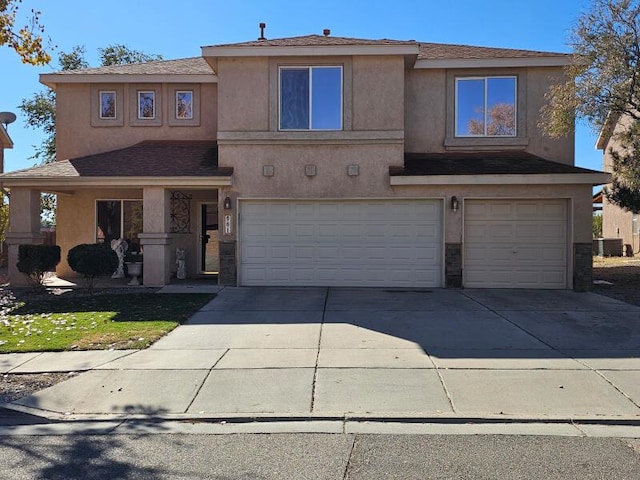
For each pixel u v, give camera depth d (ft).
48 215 106.32
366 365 23.63
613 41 41.06
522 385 21.13
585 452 15.72
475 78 50.34
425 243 46.26
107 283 49.78
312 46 45.78
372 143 46.19
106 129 54.80
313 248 46.93
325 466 14.94
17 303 38.83
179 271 54.39
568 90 43.27
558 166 46.55
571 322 31.63
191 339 28.25
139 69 56.34
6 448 16.46
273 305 37.55
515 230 45.88
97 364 24.04
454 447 16.17
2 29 35.24
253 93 46.65
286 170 46.60
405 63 48.21
